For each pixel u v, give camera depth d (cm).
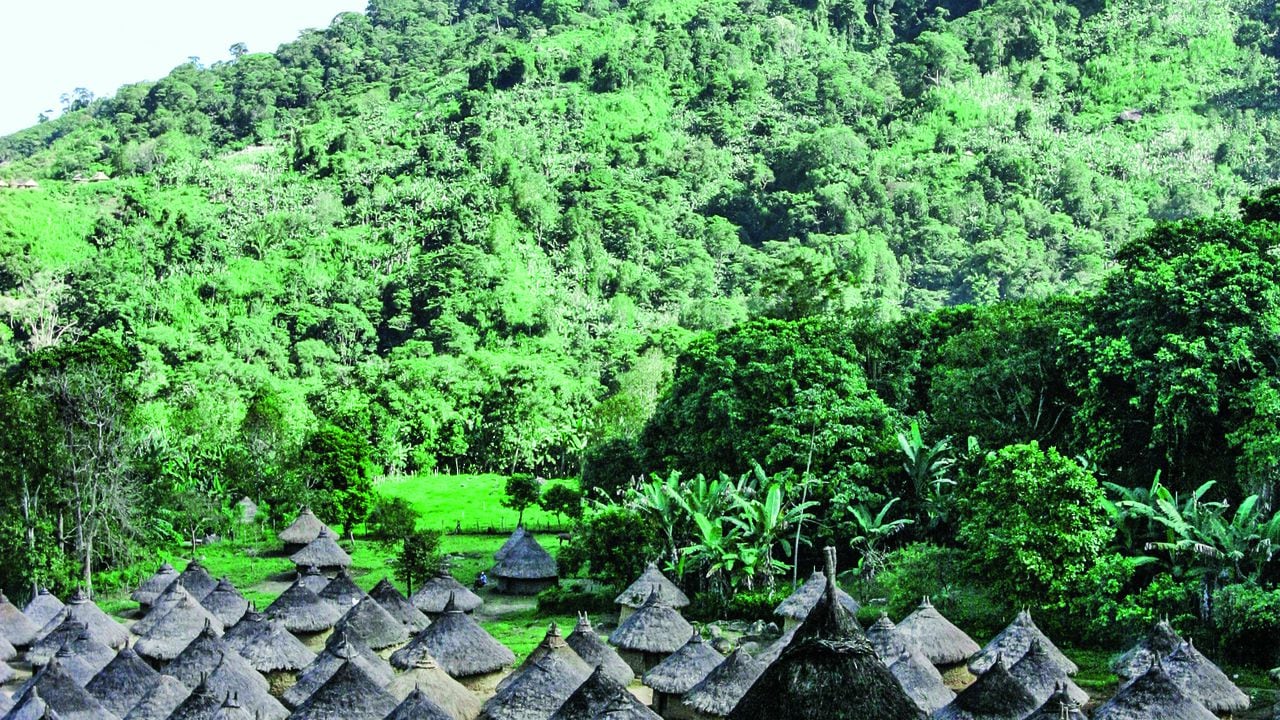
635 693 4331
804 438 5847
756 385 6150
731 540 5528
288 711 3819
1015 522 4500
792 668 2003
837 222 18050
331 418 11456
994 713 3194
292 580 6900
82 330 15575
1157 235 5906
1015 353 5591
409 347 14225
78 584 6109
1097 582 4369
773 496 5447
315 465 8394
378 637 4569
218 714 3356
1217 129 19125
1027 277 15562
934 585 4769
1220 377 4747
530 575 6347
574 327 15438
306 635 4872
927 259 16912
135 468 7000
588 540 5847
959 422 5703
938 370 6147
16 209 18088
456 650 4269
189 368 13475
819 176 18900
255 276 16750
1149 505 4666
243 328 14962
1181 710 3188
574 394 12462
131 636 5097
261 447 8938
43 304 15950
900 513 5697
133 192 19288
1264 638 4128
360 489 8475
